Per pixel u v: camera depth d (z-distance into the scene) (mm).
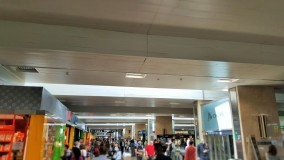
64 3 3803
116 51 4582
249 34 4898
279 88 7855
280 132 7199
